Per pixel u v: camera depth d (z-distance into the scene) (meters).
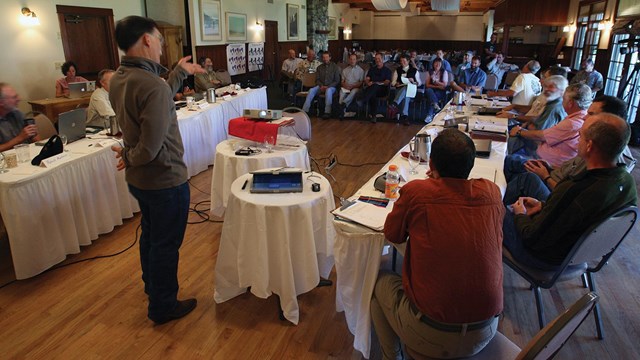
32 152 2.91
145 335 2.06
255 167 2.88
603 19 7.91
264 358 1.92
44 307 2.27
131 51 1.74
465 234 1.27
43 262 2.54
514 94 4.94
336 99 7.95
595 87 6.47
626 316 2.20
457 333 1.29
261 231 2.01
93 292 2.40
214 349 1.97
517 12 11.52
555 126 3.01
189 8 8.65
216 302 2.29
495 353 1.38
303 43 14.26
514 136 3.61
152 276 2.04
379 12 19.55
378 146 5.73
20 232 2.40
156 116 1.71
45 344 1.99
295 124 3.81
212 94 4.91
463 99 5.13
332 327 2.12
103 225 3.03
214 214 3.22
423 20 19.12
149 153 1.74
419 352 1.38
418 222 1.33
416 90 7.29
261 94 6.44
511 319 2.18
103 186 3.00
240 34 10.52
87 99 5.89
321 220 2.16
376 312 1.64
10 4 5.81
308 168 3.22
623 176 1.69
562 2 11.05
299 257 2.11
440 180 1.35
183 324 2.14
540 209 2.07
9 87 3.17
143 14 8.27
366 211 1.82
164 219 1.95
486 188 1.34
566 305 2.29
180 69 2.12
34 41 6.17
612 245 1.78
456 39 18.95
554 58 11.66
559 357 1.92
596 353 1.95
